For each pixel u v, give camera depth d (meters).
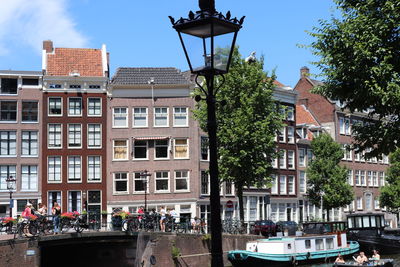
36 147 44.47
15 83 44.50
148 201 45.41
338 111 63.81
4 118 44.12
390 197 58.66
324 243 36.00
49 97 44.81
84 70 46.22
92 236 30.45
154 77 46.59
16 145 44.09
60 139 44.81
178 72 47.09
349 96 17.45
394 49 16.94
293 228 40.41
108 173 45.31
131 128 45.81
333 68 17.86
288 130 55.47
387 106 16.78
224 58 8.57
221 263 8.29
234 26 8.52
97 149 45.28
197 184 46.06
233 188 49.06
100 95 45.69
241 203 36.59
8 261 26.70
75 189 44.69
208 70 8.47
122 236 31.67
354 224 40.84
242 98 35.69
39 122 44.53
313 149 53.81
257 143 35.34
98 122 45.47
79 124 45.16
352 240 40.34
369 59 16.84
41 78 44.62
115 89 45.75
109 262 34.44
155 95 46.28
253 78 36.16
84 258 34.72
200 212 46.19
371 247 40.16
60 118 44.84
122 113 45.91
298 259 33.94
